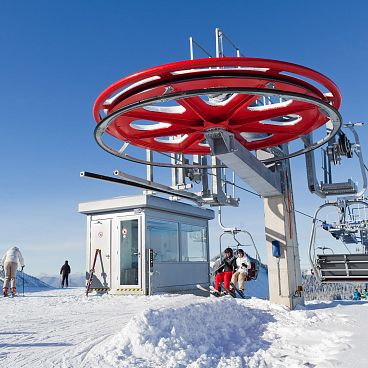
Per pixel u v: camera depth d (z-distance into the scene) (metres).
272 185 9.60
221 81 5.96
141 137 8.33
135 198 14.23
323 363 5.37
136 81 5.93
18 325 7.71
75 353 5.74
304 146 9.51
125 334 6.19
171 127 8.06
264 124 8.13
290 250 10.16
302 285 10.48
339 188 9.94
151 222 14.58
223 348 6.71
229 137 7.78
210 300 8.44
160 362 5.61
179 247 15.89
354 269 10.04
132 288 14.12
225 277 12.50
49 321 8.15
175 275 15.44
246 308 8.88
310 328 7.53
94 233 15.30
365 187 9.62
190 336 6.72
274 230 10.14
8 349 5.94
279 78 6.09
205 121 7.43
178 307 7.26
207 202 11.48
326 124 8.48
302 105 7.14
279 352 6.37
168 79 6.05
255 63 5.59
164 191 10.71
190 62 5.57
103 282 14.81
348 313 8.73
